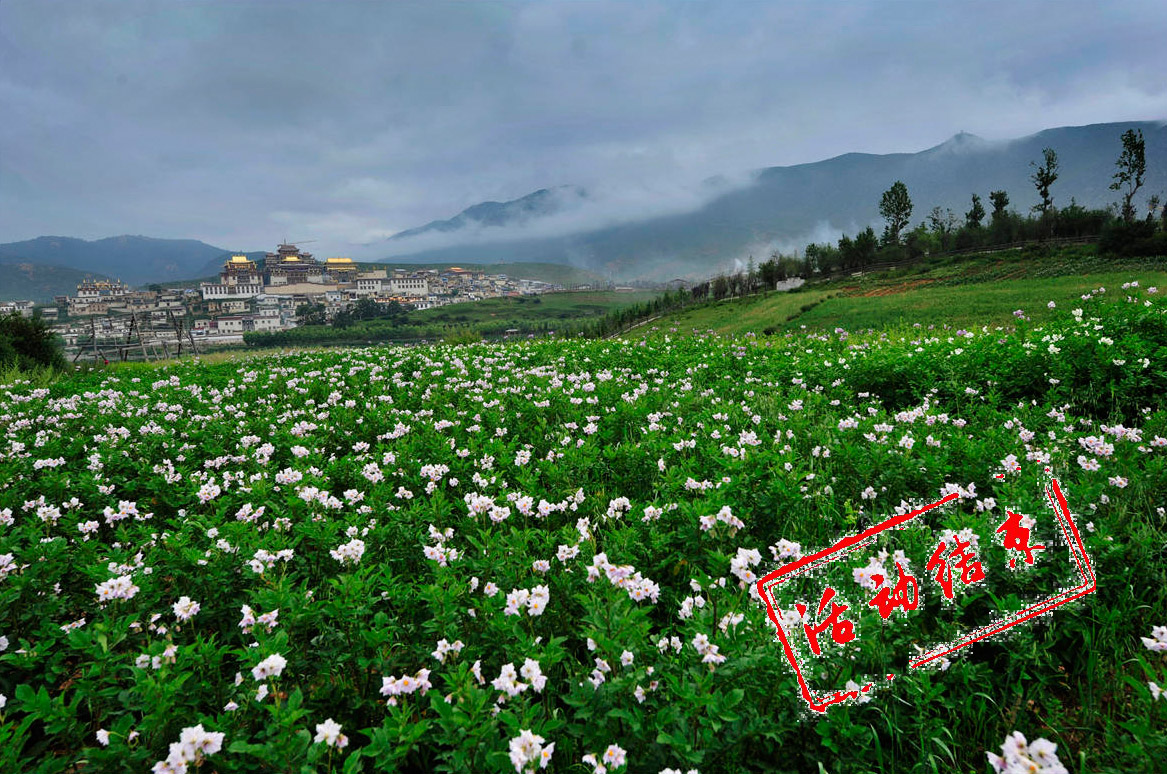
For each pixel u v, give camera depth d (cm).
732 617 371
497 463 823
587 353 1844
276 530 562
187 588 509
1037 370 984
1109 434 689
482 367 1723
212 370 2077
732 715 301
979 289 5944
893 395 1116
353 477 793
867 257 12144
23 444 963
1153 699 326
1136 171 9381
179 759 287
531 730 313
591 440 905
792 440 795
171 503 723
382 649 398
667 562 500
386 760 299
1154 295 1209
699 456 764
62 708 341
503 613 398
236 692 366
